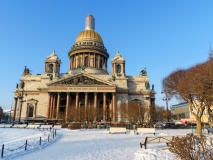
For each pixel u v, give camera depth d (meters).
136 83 105.00
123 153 17.20
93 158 15.45
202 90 28.12
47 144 24.67
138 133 39.75
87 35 127.38
